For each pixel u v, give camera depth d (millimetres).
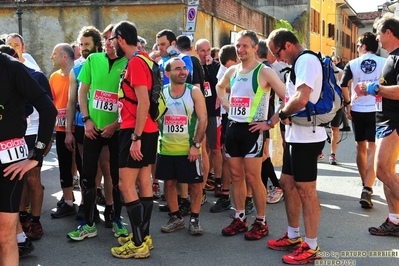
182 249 4766
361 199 6188
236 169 5062
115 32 4449
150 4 15172
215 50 7930
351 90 6730
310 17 35031
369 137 6309
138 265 4355
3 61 3219
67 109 5480
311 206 4281
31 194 5031
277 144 8500
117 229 5105
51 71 15953
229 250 4711
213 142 6719
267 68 4832
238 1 20922
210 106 6645
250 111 4859
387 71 4754
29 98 3295
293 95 4168
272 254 4582
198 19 16672
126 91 4379
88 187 5020
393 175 4809
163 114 4797
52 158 10289
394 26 4734
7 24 16016
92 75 4953
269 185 7184
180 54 6105
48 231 5367
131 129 4387
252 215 5984
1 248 3307
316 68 4066
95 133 4906
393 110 4711
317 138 4168
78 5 15531
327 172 8711
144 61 4328
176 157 5141
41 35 15859
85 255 4629
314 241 4352
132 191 4473
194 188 5141
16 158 3266
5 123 3225
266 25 25312
